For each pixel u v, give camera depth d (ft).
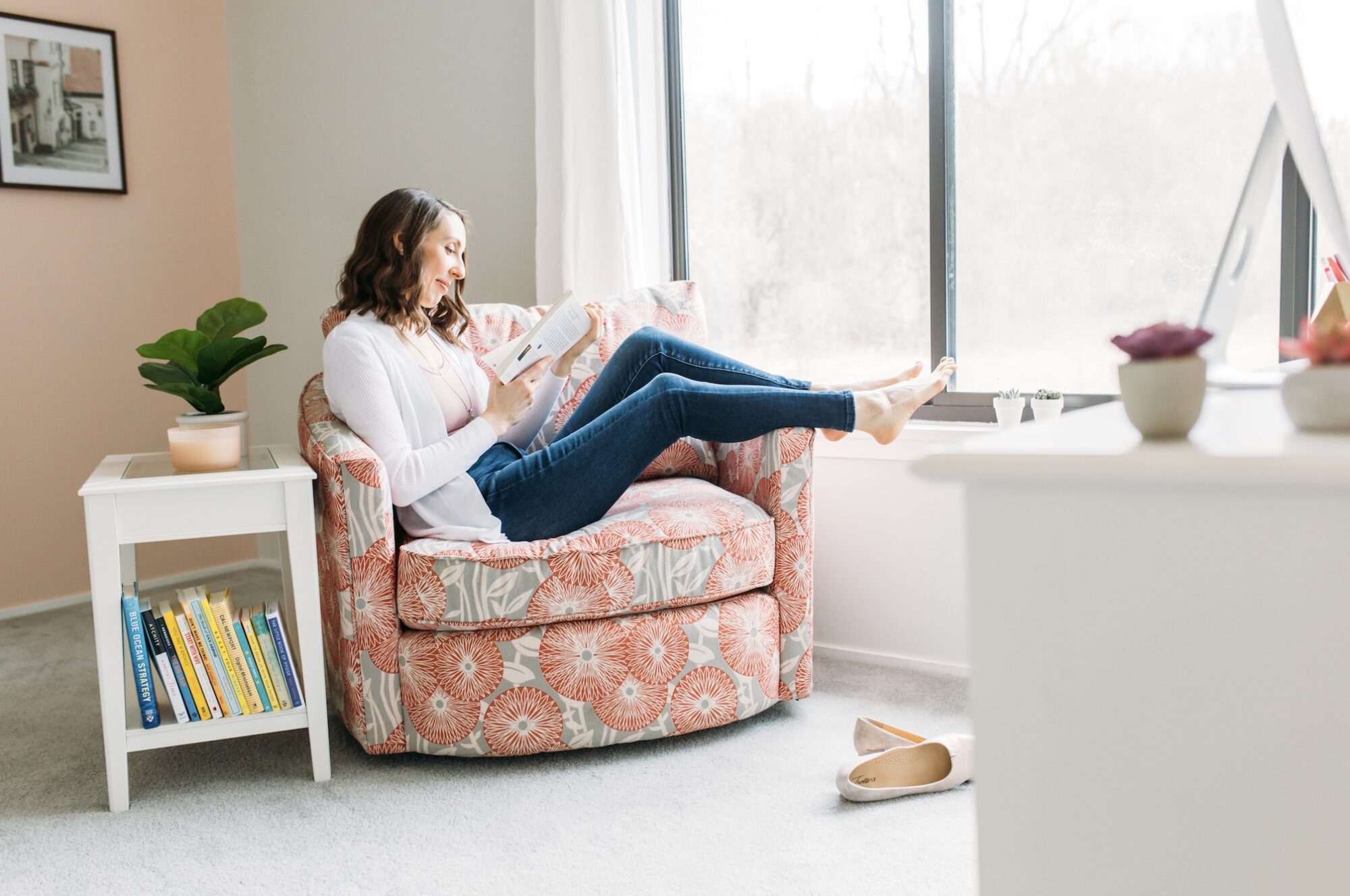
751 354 8.97
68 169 10.68
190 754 6.60
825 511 8.19
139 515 5.74
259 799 5.85
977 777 1.87
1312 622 1.60
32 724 7.20
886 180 8.15
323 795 5.87
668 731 6.20
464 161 10.36
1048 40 7.36
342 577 6.01
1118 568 1.73
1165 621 1.70
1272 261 6.63
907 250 8.11
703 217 9.11
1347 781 1.59
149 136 11.39
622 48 8.56
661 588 6.12
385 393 6.34
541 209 9.12
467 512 6.39
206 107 11.97
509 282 10.18
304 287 11.75
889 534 7.87
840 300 8.48
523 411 6.75
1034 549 1.79
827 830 5.19
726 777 5.90
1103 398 7.34
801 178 8.55
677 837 5.19
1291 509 1.60
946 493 7.57
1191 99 6.88
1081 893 1.80
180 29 11.68
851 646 8.17
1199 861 1.71
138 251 11.34
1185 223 6.97
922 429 7.63
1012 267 7.68
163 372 6.39
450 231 6.84
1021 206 7.60
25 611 10.46
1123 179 7.18
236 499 5.90
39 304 10.57
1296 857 1.64
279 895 4.77
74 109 10.71
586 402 7.30
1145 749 1.73
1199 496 1.66
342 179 11.30
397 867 5.00
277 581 11.39
